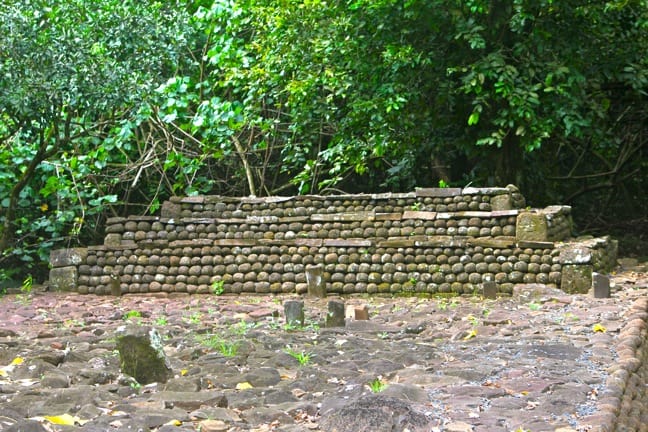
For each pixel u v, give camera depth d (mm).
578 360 6684
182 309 10492
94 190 13906
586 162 19125
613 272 12703
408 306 10414
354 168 15234
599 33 13438
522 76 13031
